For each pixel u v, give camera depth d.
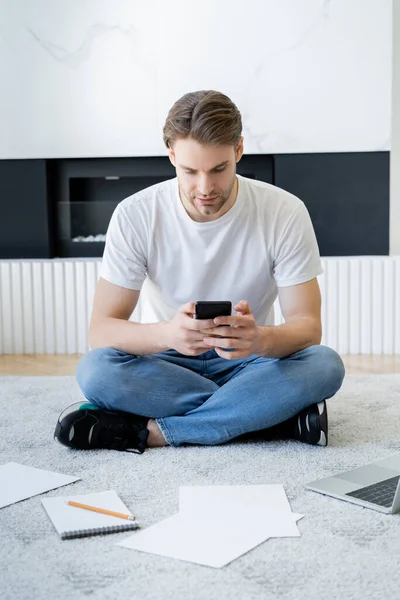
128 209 2.14
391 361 3.61
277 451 2.10
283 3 3.67
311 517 1.64
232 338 1.96
